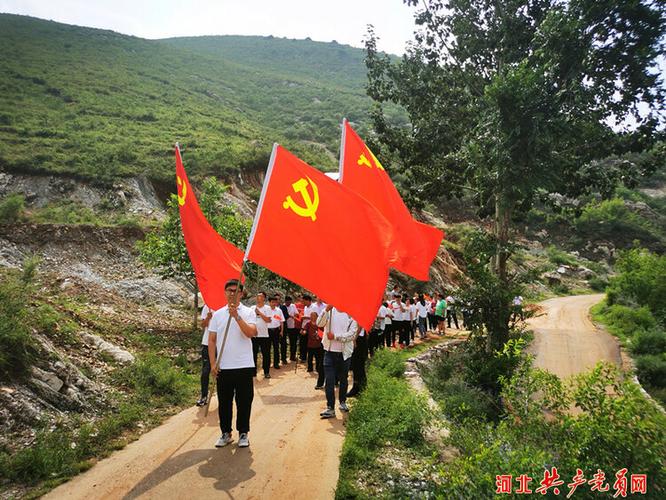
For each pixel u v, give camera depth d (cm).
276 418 691
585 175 1822
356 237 514
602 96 1519
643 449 375
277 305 1174
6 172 2223
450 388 1087
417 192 1956
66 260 1639
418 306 1933
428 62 1964
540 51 1400
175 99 5028
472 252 1481
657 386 1748
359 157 682
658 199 8062
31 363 634
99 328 995
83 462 506
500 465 391
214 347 546
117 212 2167
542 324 2883
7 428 531
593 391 429
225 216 1490
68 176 2295
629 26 1385
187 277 1350
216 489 453
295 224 493
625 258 3406
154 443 574
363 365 845
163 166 2670
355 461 547
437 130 1875
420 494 493
